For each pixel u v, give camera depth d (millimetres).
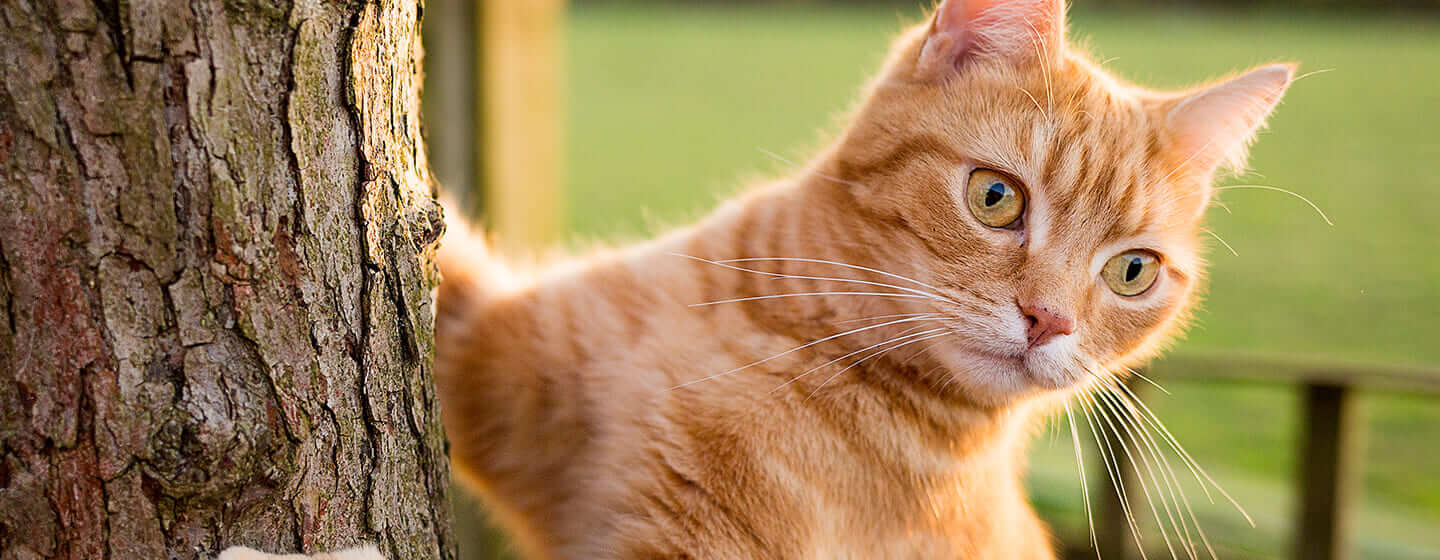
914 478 1048
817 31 10117
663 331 1038
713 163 5602
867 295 1034
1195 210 1075
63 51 896
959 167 1034
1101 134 1045
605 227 4211
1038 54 1048
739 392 1021
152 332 911
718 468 1017
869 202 1040
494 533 1458
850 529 1038
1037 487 1633
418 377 981
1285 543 1508
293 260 928
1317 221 4609
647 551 1016
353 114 940
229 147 913
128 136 902
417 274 977
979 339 1035
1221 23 9273
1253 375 1395
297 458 936
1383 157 5598
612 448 1027
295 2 919
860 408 1035
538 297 1064
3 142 896
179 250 911
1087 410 1084
